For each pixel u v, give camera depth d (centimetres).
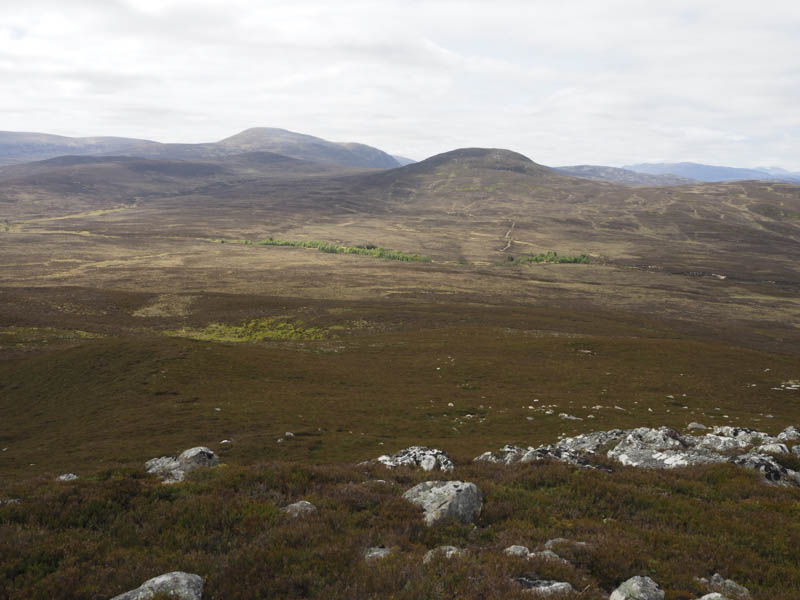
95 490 1406
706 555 1184
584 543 1170
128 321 12331
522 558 1068
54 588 927
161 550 1106
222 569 1008
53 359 6900
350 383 6341
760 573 1121
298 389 5841
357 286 18425
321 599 906
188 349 6969
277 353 7625
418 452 2217
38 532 1159
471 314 13425
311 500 1420
